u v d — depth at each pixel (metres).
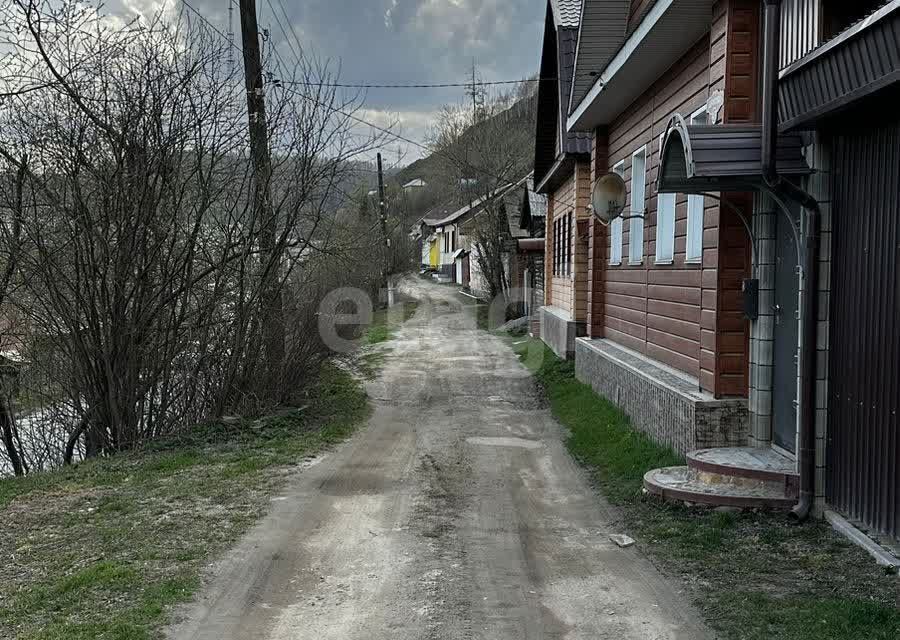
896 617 4.11
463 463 8.34
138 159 9.17
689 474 6.65
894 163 4.88
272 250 10.30
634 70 9.92
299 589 4.87
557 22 18.22
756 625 4.15
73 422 10.01
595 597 4.68
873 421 5.15
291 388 11.18
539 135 21.22
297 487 7.30
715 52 7.50
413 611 4.52
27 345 9.91
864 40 4.41
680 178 6.42
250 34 10.19
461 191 38.66
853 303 5.37
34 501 7.05
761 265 6.82
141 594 4.75
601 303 13.95
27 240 9.22
